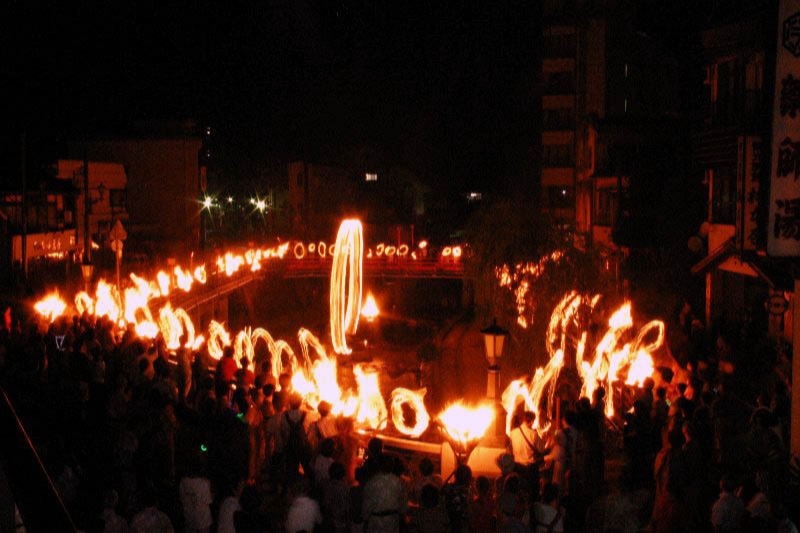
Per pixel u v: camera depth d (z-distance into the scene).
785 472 12.54
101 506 9.74
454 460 14.02
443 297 71.06
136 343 17.73
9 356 17.36
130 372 17.23
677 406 13.40
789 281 20.59
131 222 63.72
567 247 34.34
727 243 25.83
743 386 19.44
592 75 66.25
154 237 62.38
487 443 13.50
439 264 64.75
